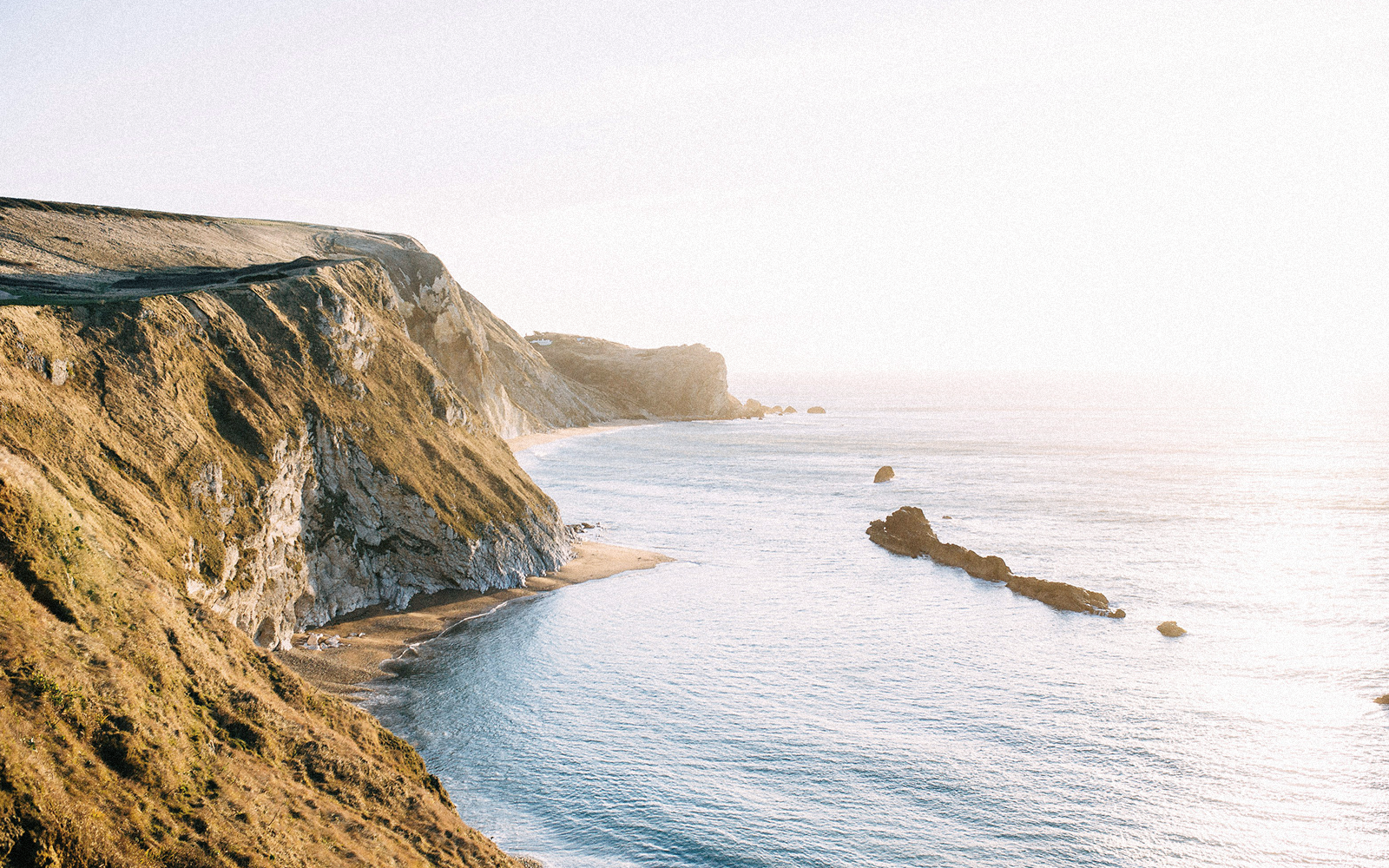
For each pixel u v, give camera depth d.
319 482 62.69
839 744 44.31
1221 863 34.84
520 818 36.84
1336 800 39.41
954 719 47.59
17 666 22.17
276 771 27.52
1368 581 75.81
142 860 20.38
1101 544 90.12
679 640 59.97
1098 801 39.06
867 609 67.94
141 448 47.09
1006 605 69.44
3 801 18.61
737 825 36.75
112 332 52.25
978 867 34.22
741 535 95.62
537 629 61.34
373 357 77.12
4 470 28.56
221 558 48.03
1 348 43.03
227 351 60.97
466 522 70.44
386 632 59.22
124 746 22.73
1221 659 57.22
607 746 43.59
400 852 27.22
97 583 28.23
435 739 43.69
